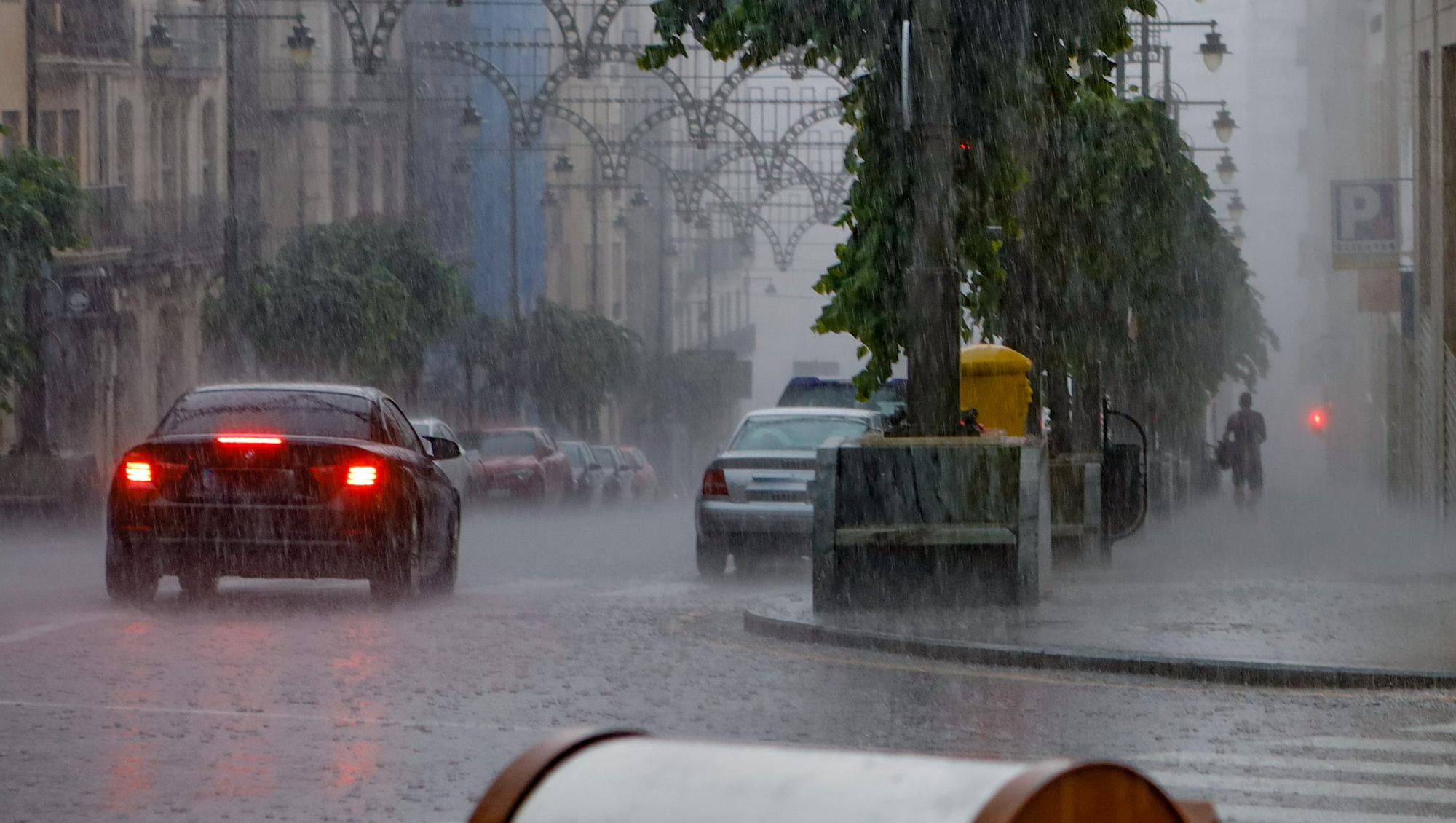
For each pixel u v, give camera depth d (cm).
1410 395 8169
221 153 11812
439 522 3641
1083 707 2306
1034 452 3306
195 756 1912
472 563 4753
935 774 658
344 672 2520
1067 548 4219
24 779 1792
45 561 4584
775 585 4184
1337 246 7519
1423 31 7038
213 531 3288
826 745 2014
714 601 3719
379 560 3338
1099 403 5803
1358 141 11731
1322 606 3294
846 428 4716
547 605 3534
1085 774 650
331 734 2045
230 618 3139
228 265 9744
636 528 6694
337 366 9981
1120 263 5397
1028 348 4978
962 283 4097
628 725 2122
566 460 8925
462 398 14525
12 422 9012
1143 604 3341
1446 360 6744
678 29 3856
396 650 2761
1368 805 1755
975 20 3822
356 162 13662
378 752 1948
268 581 3962
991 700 2359
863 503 3281
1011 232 4025
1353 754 2009
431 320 10838
